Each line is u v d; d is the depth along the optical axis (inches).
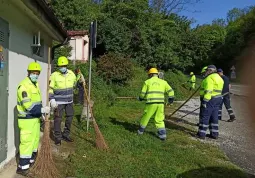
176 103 665.0
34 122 185.8
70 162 211.8
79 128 324.5
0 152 184.1
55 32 302.8
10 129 205.8
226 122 437.7
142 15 1036.5
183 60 1256.8
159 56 1020.5
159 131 300.0
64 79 259.4
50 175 182.5
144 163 223.6
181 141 303.9
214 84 327.3
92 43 300.8
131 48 979.9
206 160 243.0
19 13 211.8
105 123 359.6
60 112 256.8
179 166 225.5
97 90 644.1
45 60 344.5
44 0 202.1
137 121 399.9
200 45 1343.5
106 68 740.0
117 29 911.0
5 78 191.8
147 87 304.7
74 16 917.2
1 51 180.5
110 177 190.4
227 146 302.4
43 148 185.2
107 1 1053.8
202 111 329.1
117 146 262.2
